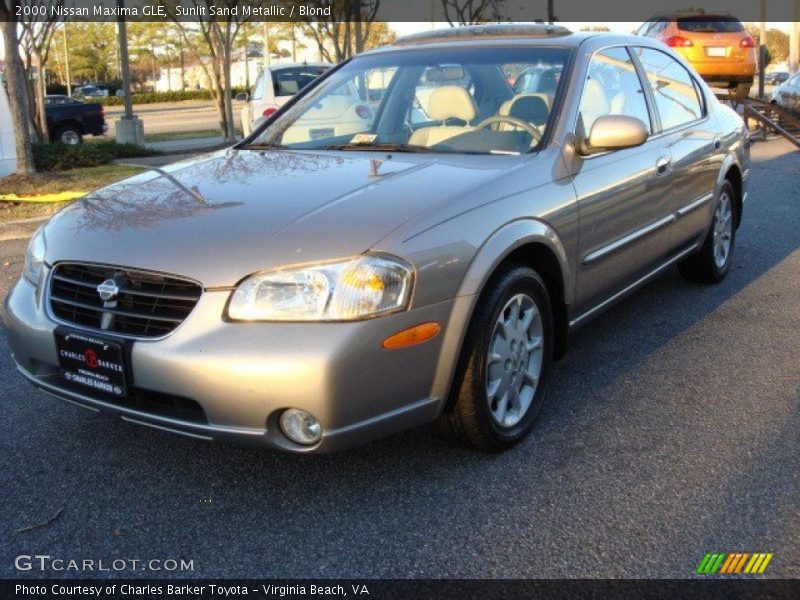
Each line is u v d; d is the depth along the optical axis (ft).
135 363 9.59
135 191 11.99
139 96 181.47
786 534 9.45
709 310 17.89
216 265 9.52
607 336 16.37
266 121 15.53
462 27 16.63
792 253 22.71
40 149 41.91
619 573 8.84
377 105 14.79
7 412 13.24
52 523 10.06
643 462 11.20
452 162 12.12
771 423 12.31
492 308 10.63
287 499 10.50
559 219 11.98
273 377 9.05
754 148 47.24
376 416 9.61
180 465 11.43
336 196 10.70
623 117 12.78
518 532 9.63
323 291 9.25
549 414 12.79
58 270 10.64
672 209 16.06
